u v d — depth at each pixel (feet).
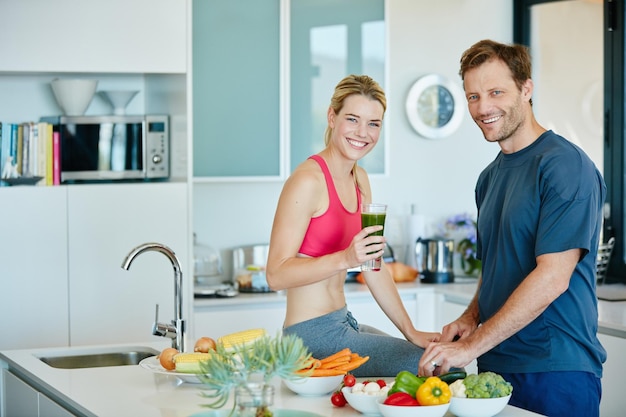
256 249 16.52
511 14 18.21
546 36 17.51
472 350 8.42
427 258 16.49
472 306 10.02
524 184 9.11
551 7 17.37
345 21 16.07
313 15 15.89
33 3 13.92
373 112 9.10
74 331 14.12
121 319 14.26
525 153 9.27
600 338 12.89
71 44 14.07
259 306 14.83
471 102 9.32
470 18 17.99
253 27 15.51
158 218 14.34
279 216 9.03
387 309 10.00
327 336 9.18
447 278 16.47
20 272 13.91
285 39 15.64
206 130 15.39
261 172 15.69
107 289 14.20
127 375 9.40
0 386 10.76
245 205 16.74
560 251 8.60
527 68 9.19
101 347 11.19
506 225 9.21
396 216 17.71
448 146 17.99
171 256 10.14
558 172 8.77
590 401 9.00
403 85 17.67
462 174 18.10
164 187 14.34
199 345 9.11
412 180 17.79
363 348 9.17
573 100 16.96
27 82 15.29
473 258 17.07
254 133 15.61
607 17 16.19
